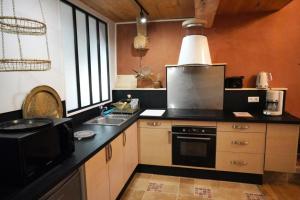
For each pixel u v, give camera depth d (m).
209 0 2.28
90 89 3.18
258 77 3.33
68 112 2.63
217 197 2.66
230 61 3.55
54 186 1.39
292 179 3.00
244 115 3.04
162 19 3.75
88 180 1.80
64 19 2.57
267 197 2.65
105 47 3.70
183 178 3.14
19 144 1.27
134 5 2.99
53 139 1.57
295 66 3.33
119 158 2.50
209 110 3.48
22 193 1.23
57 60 2.35
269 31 3.37
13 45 1.80
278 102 2.99
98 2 2.86
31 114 1.94
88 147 1.94
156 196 2.69
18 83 1.85
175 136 3.08
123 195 2.71
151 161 3.24
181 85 3.64
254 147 2.86
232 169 2.97
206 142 3.00
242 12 3.38
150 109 3.71
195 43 2.62
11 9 1.78
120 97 3.91
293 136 2.73
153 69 3.89
